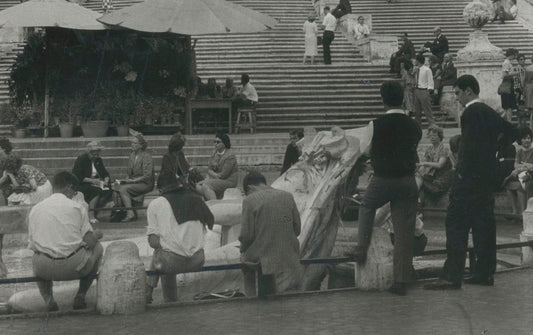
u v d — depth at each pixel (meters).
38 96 27.61
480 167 9.63
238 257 10.60
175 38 28.33
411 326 8.17
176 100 28.19
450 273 9.83
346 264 11.30
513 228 15.24
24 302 9.68
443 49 32.81
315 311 8.86
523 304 9.04
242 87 28.84
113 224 16.09
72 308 9.48
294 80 32.22
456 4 40.41
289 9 39.62
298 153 17.77
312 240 10.59
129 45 27.78
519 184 15.87
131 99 27.02
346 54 35.41
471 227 10.00
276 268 9.30
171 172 9.41
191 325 8.34
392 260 9.85
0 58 34.91
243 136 26.11
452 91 29.83
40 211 8.91
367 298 9.45
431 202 16.92
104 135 26.03
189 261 9.16
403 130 9.45
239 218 11.37
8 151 15.35
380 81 32.38
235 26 25.06
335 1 39.00
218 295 10.27
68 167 22.75
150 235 9.12
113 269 8.84
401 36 35.84
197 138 24.62
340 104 30.66
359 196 14.58
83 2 39.78
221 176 16.14
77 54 27.58
